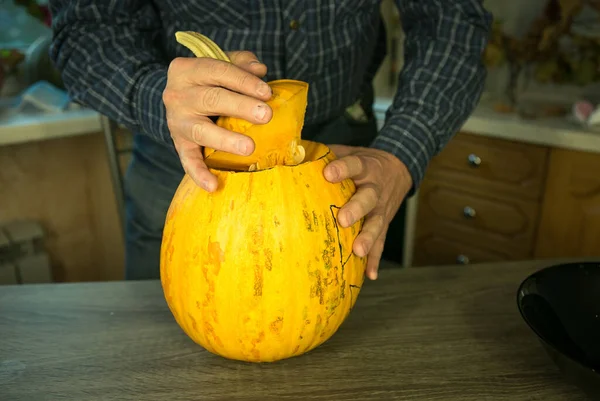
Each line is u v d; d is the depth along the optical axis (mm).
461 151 1614
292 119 523
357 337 638
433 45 810
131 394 539
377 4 869
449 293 739
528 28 1763
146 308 704
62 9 763
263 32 775
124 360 595
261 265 515
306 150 612
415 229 1806
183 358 600
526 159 1486
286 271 518
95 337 638
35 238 1546
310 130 901
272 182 523
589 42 1575
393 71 1947
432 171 1699
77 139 1568
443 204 1710
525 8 1753
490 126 1517
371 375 567
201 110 493
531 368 581
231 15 770
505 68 1777
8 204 1515
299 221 523
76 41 743
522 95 1785
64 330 653
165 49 858
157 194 915
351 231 568
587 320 590
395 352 608
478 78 818
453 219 1703
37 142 1499
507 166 1530
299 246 522
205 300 539
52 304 713
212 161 552
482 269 805
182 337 641
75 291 748
